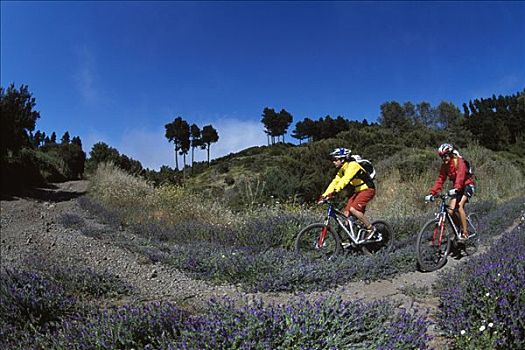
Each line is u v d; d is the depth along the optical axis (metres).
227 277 5.67
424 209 12.77
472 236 6.64
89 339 3.08
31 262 6.09
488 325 3.09
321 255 6.49
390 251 6.85
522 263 3.82
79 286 5.02
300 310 3.31
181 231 8.71
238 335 2.81
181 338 3.08
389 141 30.47
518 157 27.20
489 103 52.09
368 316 3.45
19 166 19.19
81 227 9.38
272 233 7.71
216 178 33.91
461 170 6.26
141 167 29.25
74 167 27.95
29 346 3.34
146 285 5.50
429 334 3.67
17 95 17.91
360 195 6.59
